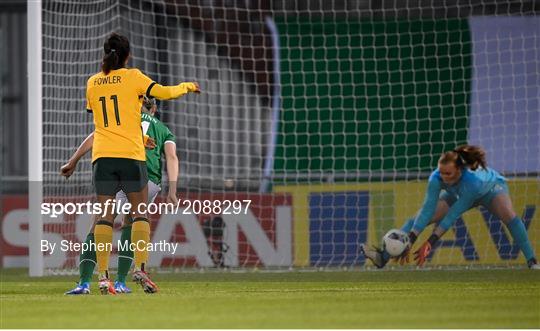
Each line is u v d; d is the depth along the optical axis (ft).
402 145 198.39
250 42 201.98
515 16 199.21
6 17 199.72
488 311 78.74
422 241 157.69
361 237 163.32
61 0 163.73
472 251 158.40
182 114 183.62
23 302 89.66
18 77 199.31
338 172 195.31
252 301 89.51
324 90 202.59
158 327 68.03
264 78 201.36
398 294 98.73
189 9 190.08
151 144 103.55
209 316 75.31
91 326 68.90
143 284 101.19
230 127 195.72
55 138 163.22
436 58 201.98
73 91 164.55
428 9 202.90
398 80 203.41
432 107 200.03
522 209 159.84
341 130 201.05
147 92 96.02
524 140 194.80
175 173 104.58
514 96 190.49
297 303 87.04
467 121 197.57
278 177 166.20
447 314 76.28
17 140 199.00
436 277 133.80
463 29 201.26
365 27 204.85
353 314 76.38
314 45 206.08
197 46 196.54
